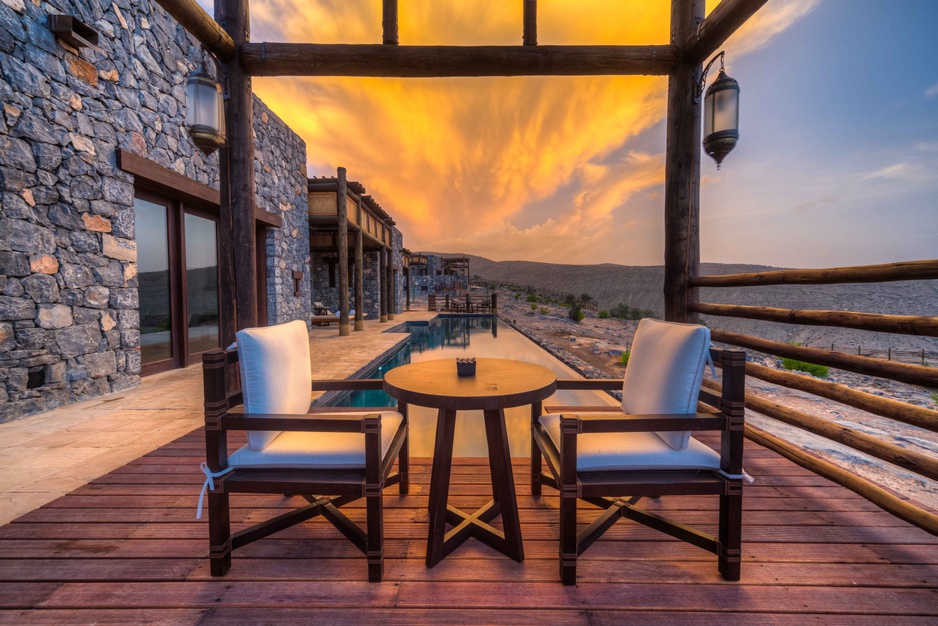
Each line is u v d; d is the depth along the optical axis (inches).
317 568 59.4
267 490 56.7
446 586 55.5
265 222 303.1
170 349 225.1
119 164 175.8
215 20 116.4
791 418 89.3
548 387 64.7
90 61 163.6
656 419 55.4
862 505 76.8
